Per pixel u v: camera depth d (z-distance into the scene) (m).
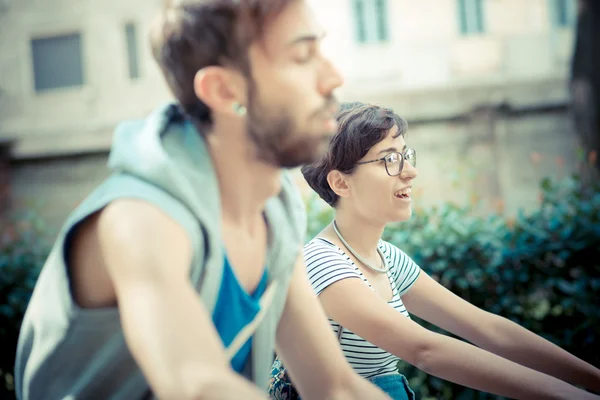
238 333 1.16
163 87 12.86
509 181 12.09
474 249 3.26
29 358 1.14
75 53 13.19
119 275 0.96
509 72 12.33
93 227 1.02
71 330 1.06
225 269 1.12
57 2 13.16
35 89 13.24
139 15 12.95
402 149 1.89
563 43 12.22
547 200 3.45
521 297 3.24
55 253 1.08
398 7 12.48
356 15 12.52
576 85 10.27
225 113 1.05
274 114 1.03
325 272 1.76
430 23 12.46
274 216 1.24
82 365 1.09
